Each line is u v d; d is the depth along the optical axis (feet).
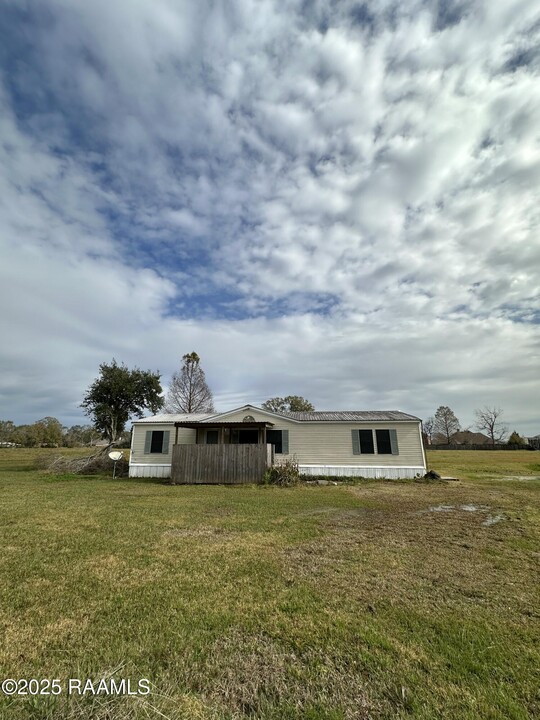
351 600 12.30
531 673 8.37
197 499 34.86
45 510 27.94
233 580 14.02
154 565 15.64
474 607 11.81
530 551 18.11
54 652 9.09
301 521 24.80
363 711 7.05
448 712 7.02
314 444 58.08
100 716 6.87
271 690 7.70
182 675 8.17
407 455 55.52
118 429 82.38
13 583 13.64
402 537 20.71
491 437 214.90
